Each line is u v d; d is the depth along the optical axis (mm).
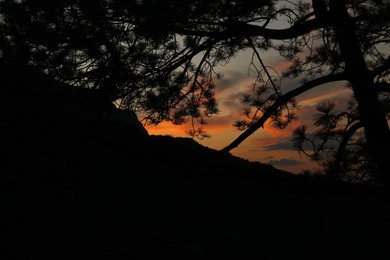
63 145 3344
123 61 4711
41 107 3555
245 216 8219
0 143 3324
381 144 5141
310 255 6887
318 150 5125
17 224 6055
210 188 9148
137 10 4402
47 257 5789
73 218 6535
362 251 6809
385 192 3244
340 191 3283
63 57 4453
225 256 7266
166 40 5191
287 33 5273
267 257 7082
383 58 6039
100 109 4094
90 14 4406
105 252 6578
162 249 7141
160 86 5586
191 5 4801
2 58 4020
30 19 4328
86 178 7098
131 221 7484
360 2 5449
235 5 5133
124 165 8219
